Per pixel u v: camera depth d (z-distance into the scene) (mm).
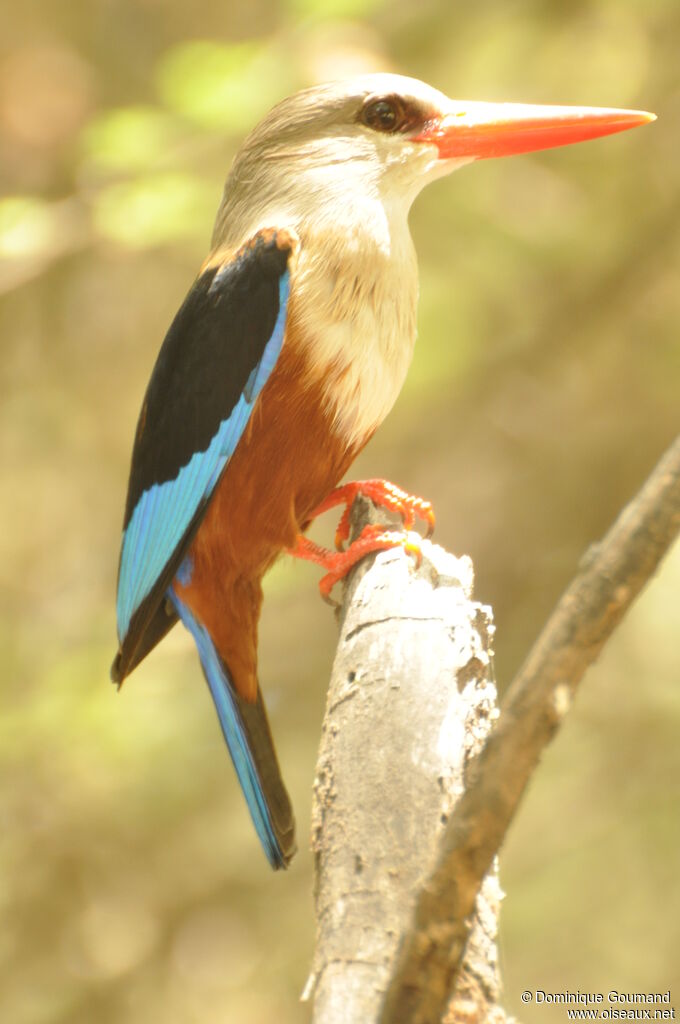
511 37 12164
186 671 11672
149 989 11391
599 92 12383
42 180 11578
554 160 12445
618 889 11148
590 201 12414
